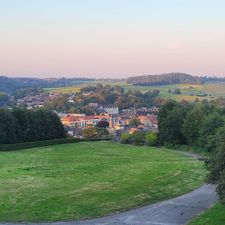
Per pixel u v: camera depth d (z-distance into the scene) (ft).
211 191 176.55
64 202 148.46
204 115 416.46
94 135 618.03
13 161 274.16
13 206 141.38
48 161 275.80
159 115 473.26
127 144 460.14
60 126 491.72
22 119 442.50
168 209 144.87
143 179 196.85
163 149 395.75
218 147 111.75
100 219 129.90
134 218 131.95
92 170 225.35
